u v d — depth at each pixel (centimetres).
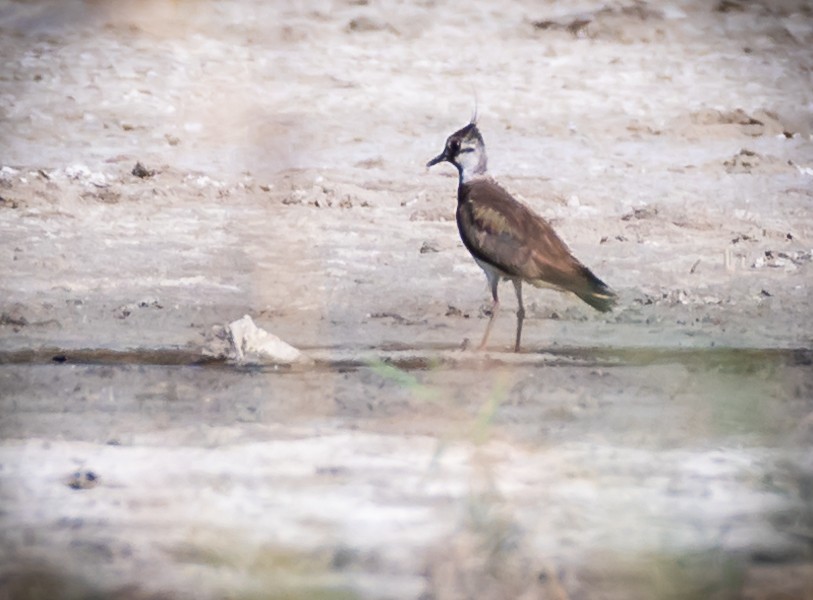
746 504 715
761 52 2419
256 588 601
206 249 1644
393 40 2359
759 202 1911
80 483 763
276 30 2331
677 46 2412
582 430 902
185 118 2086
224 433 888
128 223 1730
